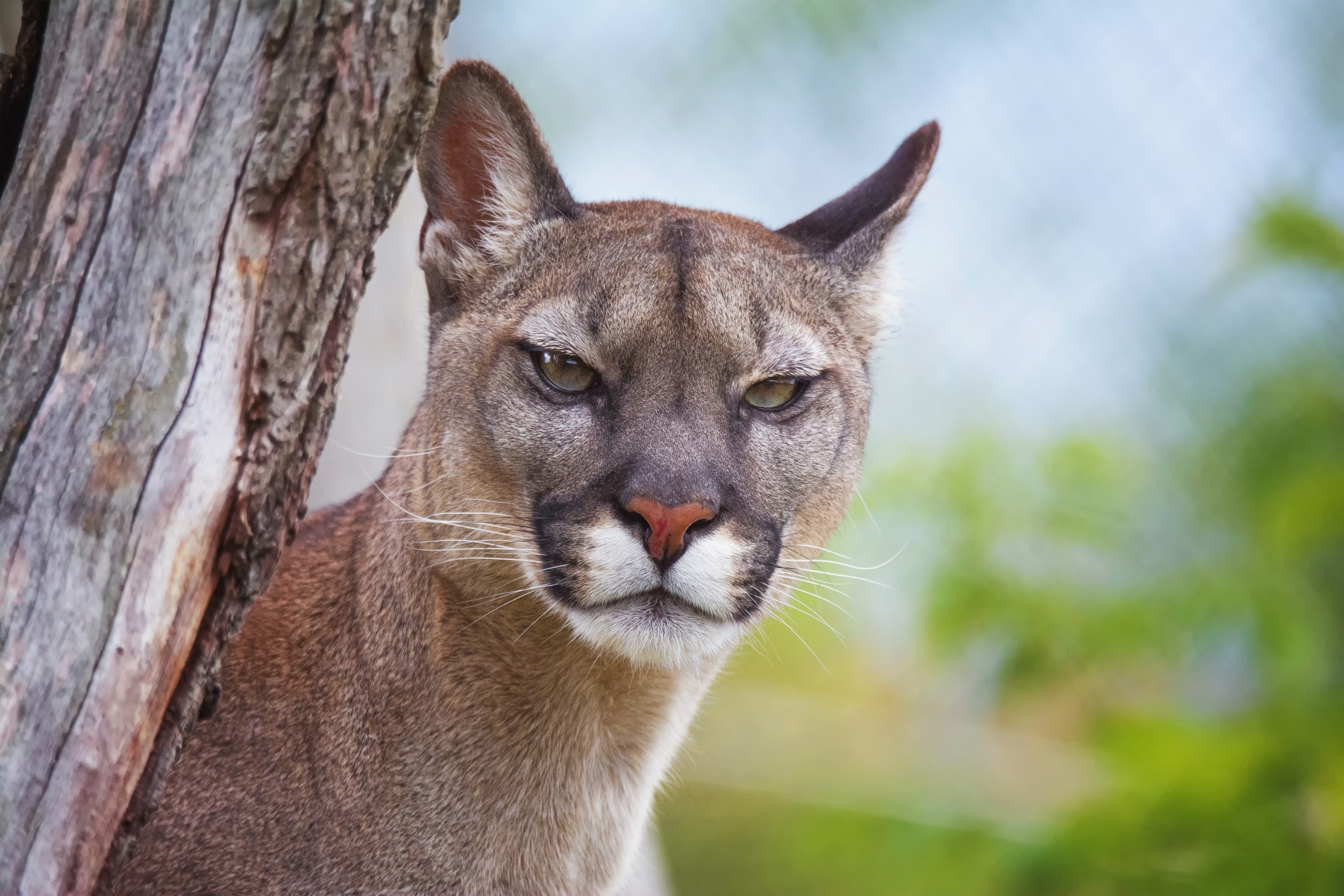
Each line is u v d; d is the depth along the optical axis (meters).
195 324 6.99
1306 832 12.12
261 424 7.25
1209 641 13.70
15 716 6.95
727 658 10.30
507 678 9.20
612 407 9.05
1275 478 14.09
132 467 6.98
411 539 9.41
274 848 9.10
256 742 9.26
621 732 9.61
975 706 16.42
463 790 9.20
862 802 16.62
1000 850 13.45
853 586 18.03
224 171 6.94
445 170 9.82
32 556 6.95
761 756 19.30
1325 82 18.00
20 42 7.39
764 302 9.47
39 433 6.96
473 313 9.74
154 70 6.96
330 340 7.52
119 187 6.96
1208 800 12.30
